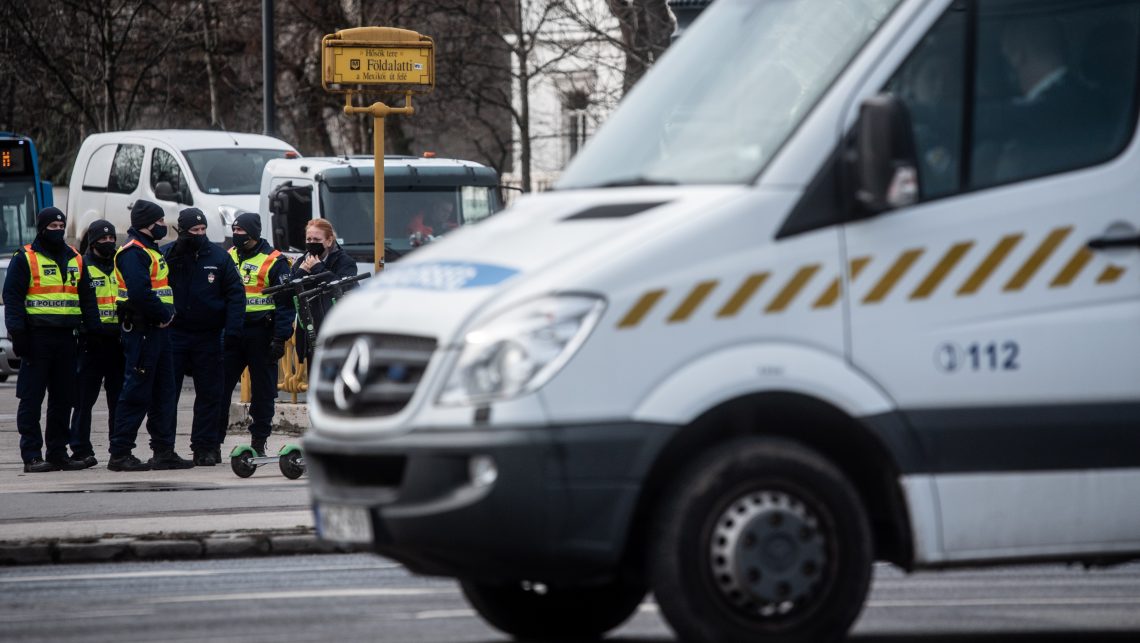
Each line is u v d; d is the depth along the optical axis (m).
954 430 19.00
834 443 19.52
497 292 18.41
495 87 103.44
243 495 36.28
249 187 78.50
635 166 20.28
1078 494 19.41
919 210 19.02
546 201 20.39
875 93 19.12
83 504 34.84
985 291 19.14
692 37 21.66
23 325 42.44
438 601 24.33
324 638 21.38
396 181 66.25
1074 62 19.66
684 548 18.50
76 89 112.94
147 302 41.69
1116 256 19.47
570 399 18.03
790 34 20.61
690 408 18.28
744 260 18.56
